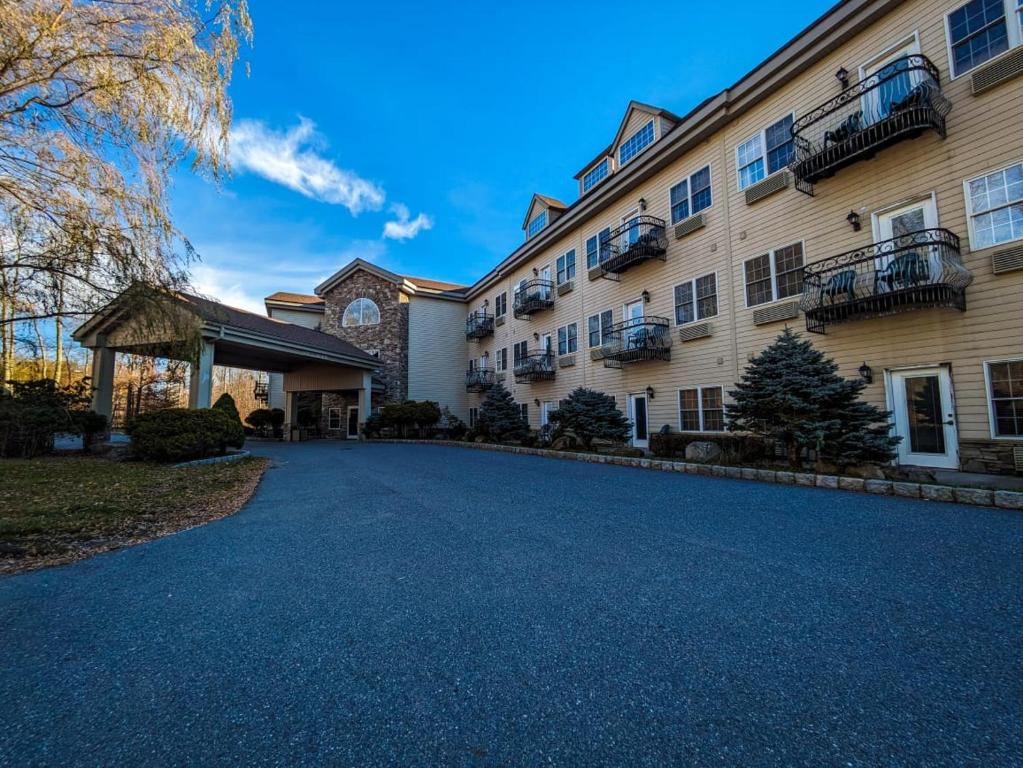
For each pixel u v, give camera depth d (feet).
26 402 39.60
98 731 5.88
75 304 27.48
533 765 5.20
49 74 22.72
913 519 15.49
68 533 15.87
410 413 70.64
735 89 36.29
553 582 10.82
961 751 5.24
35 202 24.63
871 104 27.99
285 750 5.50
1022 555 11.78
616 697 6.43
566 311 58.23
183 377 42.75
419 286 85.20
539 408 63.41
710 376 38.63
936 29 25.84
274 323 67.41
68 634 8.68
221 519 18.33
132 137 25.67
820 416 24.68
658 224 43.83
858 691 6.43
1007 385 23.16
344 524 16.98
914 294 24.62
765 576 10.87
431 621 8.95
